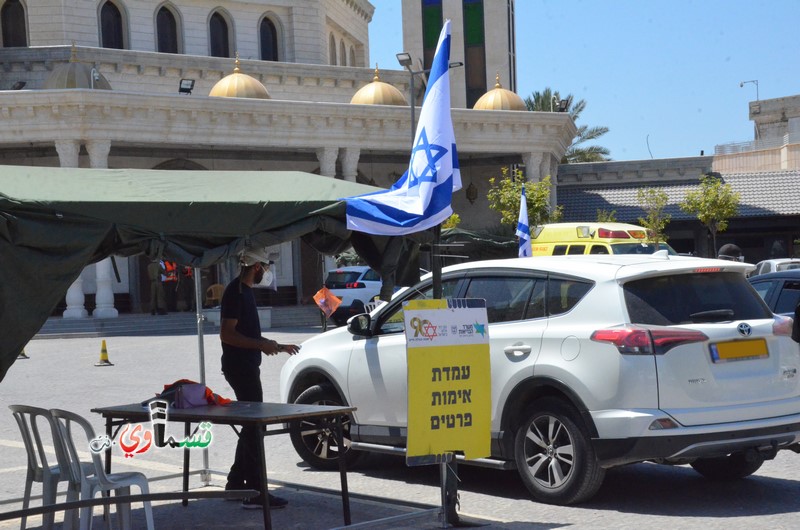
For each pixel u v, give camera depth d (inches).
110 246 279.0
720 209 1905.8
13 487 376.5
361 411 374.0
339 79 1921.8
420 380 282.4
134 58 1737.2
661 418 295.0
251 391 343.0
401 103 1766.7
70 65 1594.5
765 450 311.9
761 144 2800.2
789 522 291.4
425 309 285.6
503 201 1659.7
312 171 1818.4
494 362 332.8
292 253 1817.2
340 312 1278.3
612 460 301.7
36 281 255.3
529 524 297.1
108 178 304.5
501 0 2320.4
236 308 341.1
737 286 323.9
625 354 299.3
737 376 306.0
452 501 299.1
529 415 324.5
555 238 935.0
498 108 1847.9
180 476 366.0
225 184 315.3
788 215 2050.9
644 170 2172.7
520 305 335.6
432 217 303.9
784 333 317.4
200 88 1804.9
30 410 284.0
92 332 1283.2
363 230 296.2
